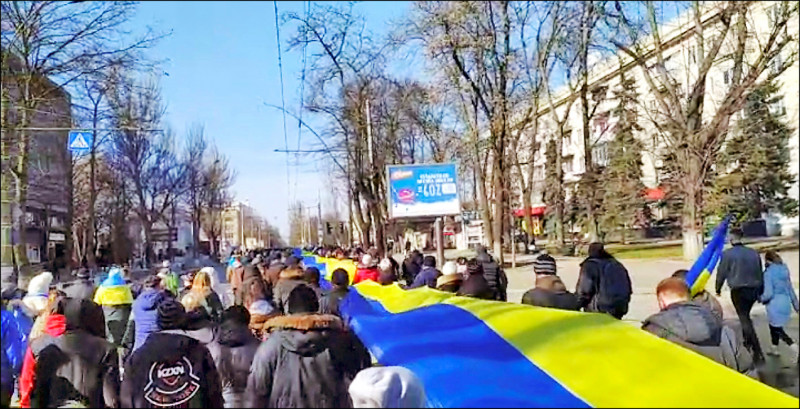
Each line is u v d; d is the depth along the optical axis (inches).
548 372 144.8
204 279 310.0
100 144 1108.5
